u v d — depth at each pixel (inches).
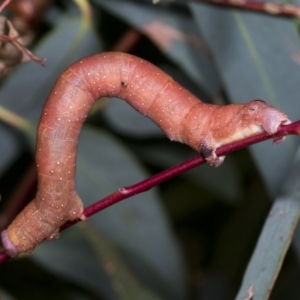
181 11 8.1
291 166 6.7
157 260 8.2
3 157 8.2
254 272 6.3
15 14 7.6
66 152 6.1
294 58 7.4
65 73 6.1
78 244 8.1
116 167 8.2
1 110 8.0
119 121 8.4
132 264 8.2
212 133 6.0
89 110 6.1
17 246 6.2
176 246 8.2
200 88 8.6
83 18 8.0
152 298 8.1
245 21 7.5
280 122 5.7
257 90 7.4
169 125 6.2
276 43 7.4
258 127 5.9
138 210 8.2
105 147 8.2
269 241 6.4
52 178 6.1
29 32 7.8
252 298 6.2
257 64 7.4
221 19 7.4
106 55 6.1
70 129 6.0
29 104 8.0
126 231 8.2
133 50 8.6
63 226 6.2
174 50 8.0
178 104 6.1
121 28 8.7
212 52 7.4
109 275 8.1
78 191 8.1
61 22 8.4
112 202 6.1
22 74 7.9
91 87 6.1
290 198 6.5
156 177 5.9
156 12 8.1
